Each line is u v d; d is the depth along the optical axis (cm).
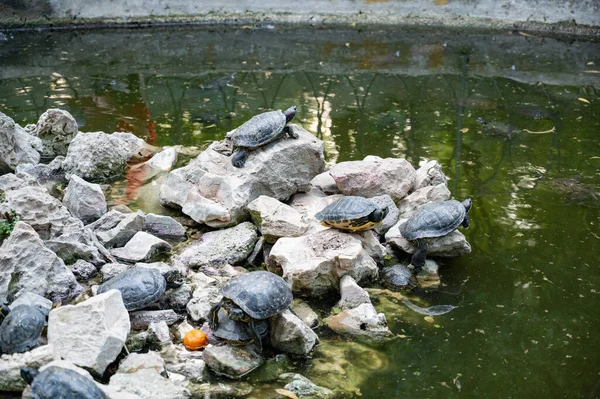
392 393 384
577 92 984
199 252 509
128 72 1045
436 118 852
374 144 754
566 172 699
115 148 656
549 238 568
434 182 600
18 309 389
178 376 384
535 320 462
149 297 421
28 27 1295
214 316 406
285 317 405
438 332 445
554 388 395
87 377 338
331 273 476
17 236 439
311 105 893
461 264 529
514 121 850
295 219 519
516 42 1277
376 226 536
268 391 378
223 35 1298
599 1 1294
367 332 437
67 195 567
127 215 536
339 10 1355
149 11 1337
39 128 704
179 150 719
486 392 389
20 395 358
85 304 382
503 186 662
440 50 1210
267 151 567
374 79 1025
